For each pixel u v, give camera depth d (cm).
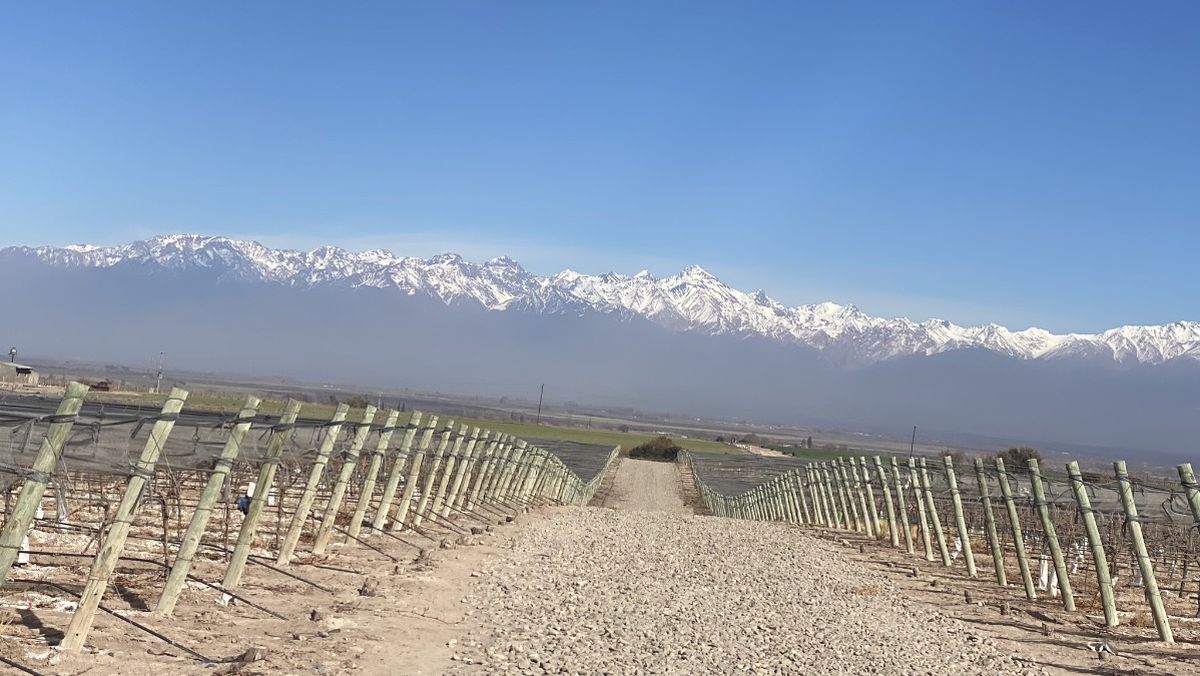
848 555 2998
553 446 9938
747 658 1387
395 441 2931
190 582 1533
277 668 1123
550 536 2873
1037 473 2164
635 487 8112
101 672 1028
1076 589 2422
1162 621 1772
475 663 1242
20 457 1436
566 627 1504
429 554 2170
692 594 1947
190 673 1066
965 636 1709
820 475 4406
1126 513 1834
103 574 1095
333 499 1964
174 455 1711
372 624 1410
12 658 1029
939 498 3562
